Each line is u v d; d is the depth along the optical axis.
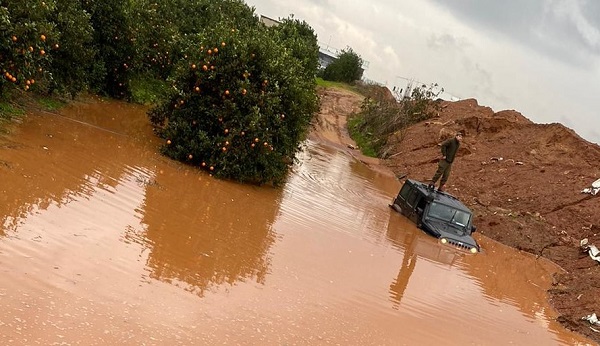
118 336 4.65
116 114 16.50
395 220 14.23
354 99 45.00
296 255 8.62
